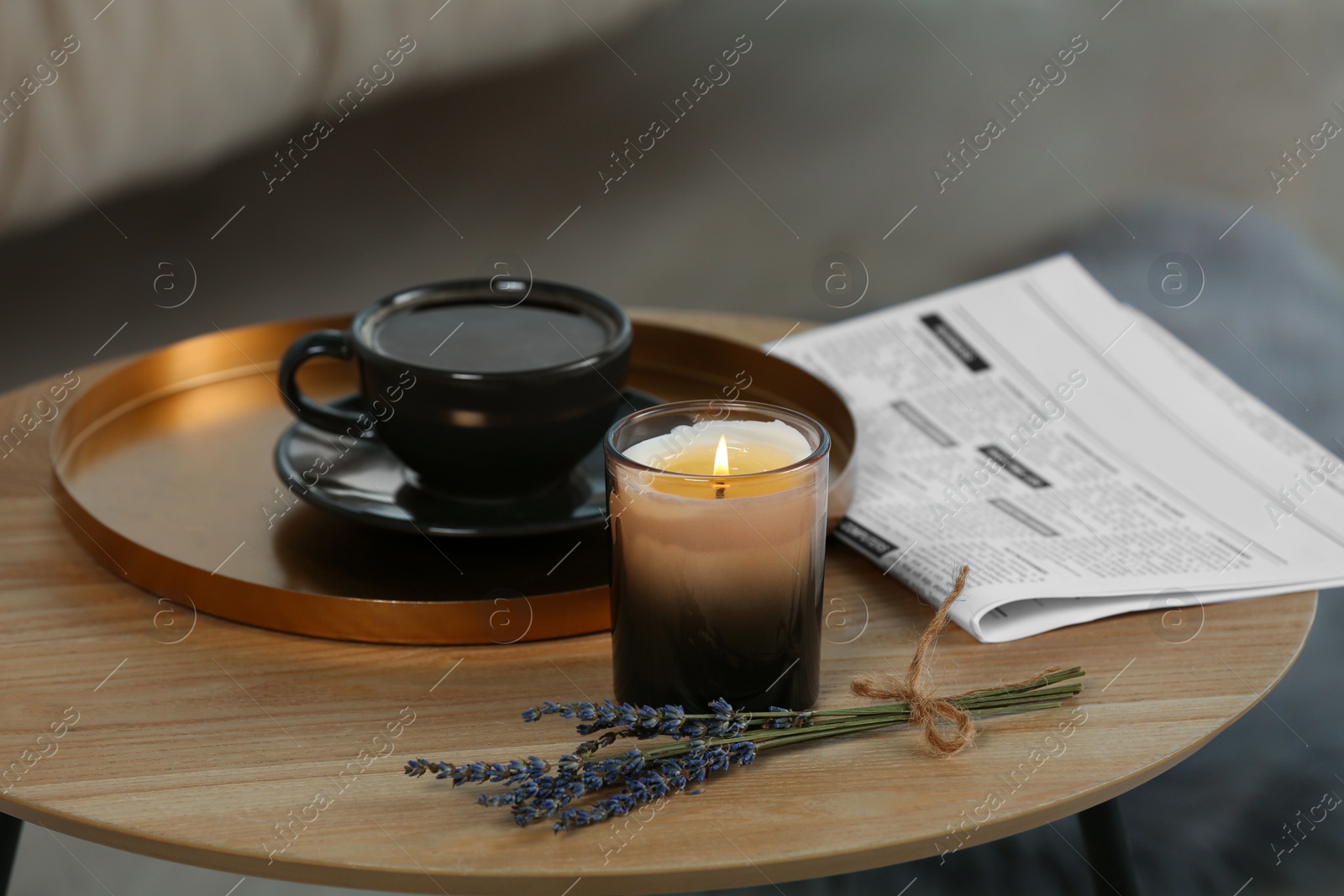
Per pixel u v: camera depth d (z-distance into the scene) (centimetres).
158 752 123
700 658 123
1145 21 453
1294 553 135
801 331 160
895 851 119
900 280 321
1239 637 130
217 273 308
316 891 158
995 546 135
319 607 129
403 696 127
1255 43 417
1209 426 146
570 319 137
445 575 132
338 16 266
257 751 123
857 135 404
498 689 127
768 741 122
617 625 125
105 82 231
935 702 124
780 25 484
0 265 300
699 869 118
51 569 135
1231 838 159
